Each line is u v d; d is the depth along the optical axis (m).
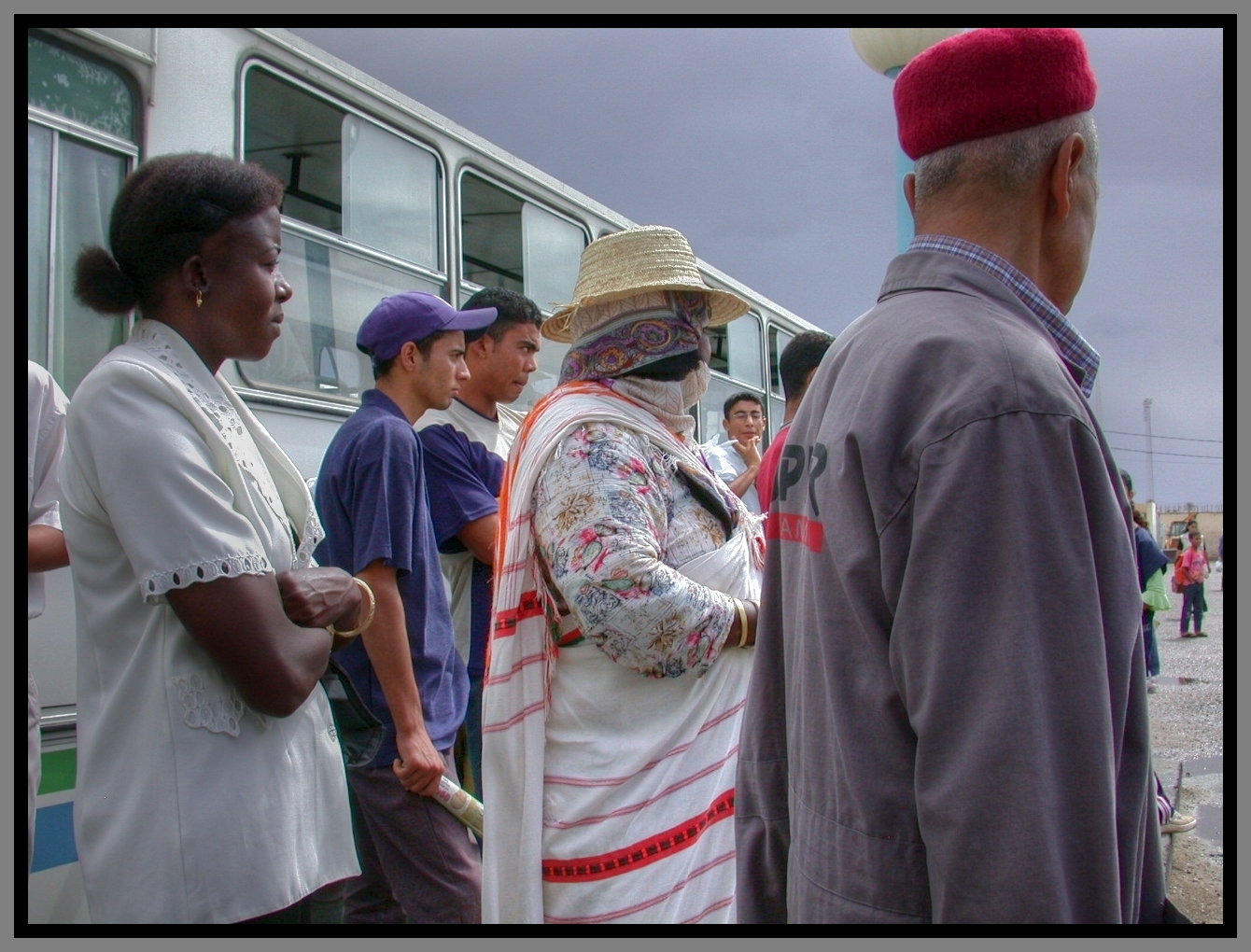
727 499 2.19
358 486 2.47
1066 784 1.03
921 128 1.33
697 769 1.99
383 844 2.49
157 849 1.59
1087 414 1.11
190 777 1.62
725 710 2.05
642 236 2.18
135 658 1.65
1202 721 7.97
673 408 2.19
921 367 1.15
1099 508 1.10
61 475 1.74
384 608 2.41
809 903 1.22
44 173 2.78
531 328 3.69
